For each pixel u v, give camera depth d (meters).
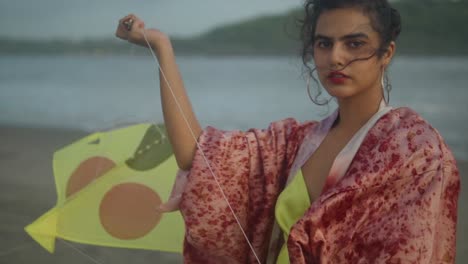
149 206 1.90
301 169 1.58
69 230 1.85
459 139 8.83
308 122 1.69
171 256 3.14
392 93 13.19
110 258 2.55
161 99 1.68
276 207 1.55
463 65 15.82
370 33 1.42
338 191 1.39
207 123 11.02
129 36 1.71
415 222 1.33
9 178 4.62
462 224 4.19
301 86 14.31
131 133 1.95
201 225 1.63
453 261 1.41
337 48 1.43
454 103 11.99
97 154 1.92
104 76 9.96
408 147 1.39
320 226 1.39
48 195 4.06
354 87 1.44
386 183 1.38
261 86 14.88
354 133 1.51
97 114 9.33
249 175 1.64
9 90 12.37
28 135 7.20
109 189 1.89
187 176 1.65
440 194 1.34
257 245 1.64
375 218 1.39
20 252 2.93
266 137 1.67
